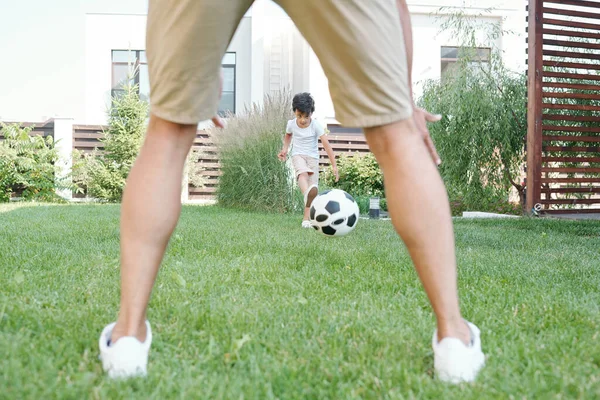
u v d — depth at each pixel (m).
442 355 1.08
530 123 7.12
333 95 1.08
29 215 5.69
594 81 7.95
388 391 1.02
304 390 1.02
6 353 1.11
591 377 1.07
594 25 7.12
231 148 8.47
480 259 2.84
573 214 7.30
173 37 1.01
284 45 14.91
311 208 3.88
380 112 1.04
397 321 1.53
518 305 1.75
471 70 8.25
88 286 1.95
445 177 8.16
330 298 1.86
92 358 1.17
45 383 0.98
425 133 1.19
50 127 11.09
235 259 2.73
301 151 5.50
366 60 1.00
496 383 1.05
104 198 10.56
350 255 2.92
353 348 1.29
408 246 1.11
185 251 2.96
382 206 9.54
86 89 13.87
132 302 1.12
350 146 11.05
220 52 1.04
